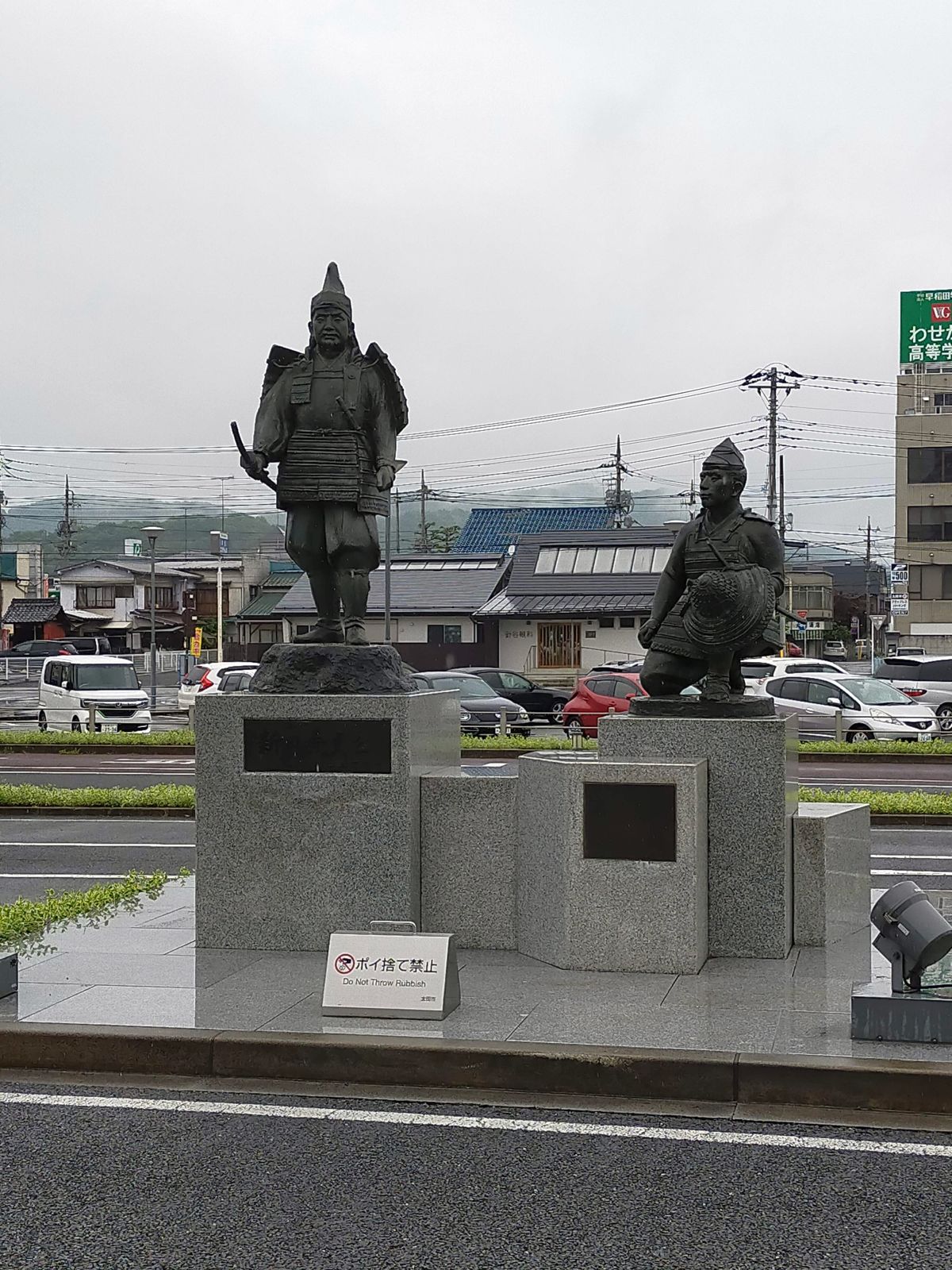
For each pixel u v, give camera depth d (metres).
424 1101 6.59
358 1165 5.80
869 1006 6.96
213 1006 7.68
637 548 51.91
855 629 83.50
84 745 28.14
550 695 34.12
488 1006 7.69
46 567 101.94
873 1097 6.43
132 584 74.88
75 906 10.59
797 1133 6.12
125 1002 7.80
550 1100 6.60
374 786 9.25
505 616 49.22
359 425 9.95
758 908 9.03
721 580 9.20
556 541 53.25
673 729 9.13
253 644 61.62
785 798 9.02
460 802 9.49
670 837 8.56
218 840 9.39
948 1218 5.26
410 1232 5.16
